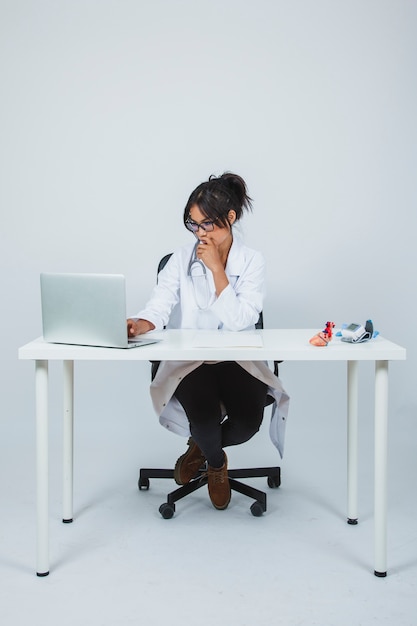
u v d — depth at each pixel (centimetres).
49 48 366
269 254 375
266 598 205
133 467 331
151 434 377
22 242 373
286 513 272
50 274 216
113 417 385
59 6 366
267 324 377
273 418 275
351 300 378
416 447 356
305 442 365
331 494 293
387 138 369
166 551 238
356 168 370
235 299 249
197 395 252
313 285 376
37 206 372
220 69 367
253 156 370
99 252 374
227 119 369
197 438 255
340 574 220
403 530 254
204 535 251
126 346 211
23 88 367
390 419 384
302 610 198
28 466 329
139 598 205
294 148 369
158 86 368
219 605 201
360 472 318
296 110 368
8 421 382
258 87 367
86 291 212
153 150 370
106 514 271
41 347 214
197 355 211
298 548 240
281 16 366
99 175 371
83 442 367
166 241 373
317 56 367
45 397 216
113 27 366
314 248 374
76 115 368
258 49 367
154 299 269
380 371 215
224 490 272
